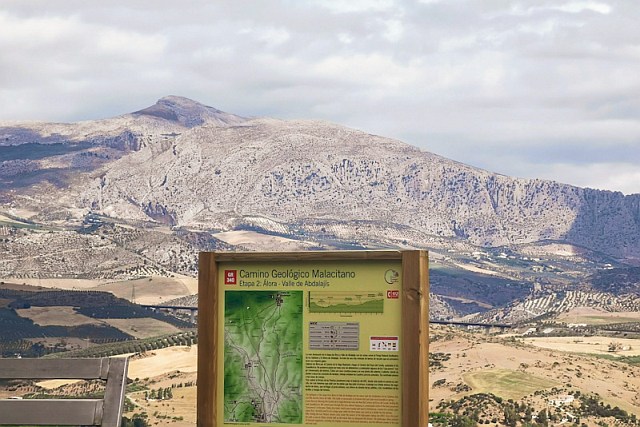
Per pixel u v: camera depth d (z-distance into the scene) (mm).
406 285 4953
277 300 5172
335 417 5113
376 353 5047
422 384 4953
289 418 5141
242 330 5230
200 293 5242
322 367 5117
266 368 5188
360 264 5070
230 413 5230
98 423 4266
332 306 5113
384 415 5039
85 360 4352
